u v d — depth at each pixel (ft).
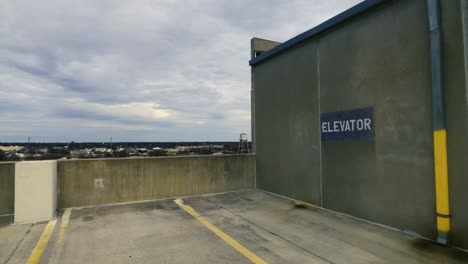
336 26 20.58
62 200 22.45
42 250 13.94
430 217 14.92
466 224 13.41
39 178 18.90
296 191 24.71
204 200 25.59
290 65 25.36
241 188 30.07
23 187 18.56
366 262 12.50
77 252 13.74
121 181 24.49
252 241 15.24
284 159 26.20
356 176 19.11
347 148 19.76
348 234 16.15
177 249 14.15
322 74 21.79
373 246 14.32
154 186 25.76
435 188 14.55
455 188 13.80
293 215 20.29
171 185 26.48
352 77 19.33
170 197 26.37
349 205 19.69
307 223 18.37
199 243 14.96
